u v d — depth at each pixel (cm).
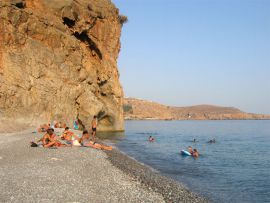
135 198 1228
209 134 8219
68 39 4906
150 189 1455
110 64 6216
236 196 1673
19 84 3969
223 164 2919
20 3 4278
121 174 1667
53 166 1622
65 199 1079
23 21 4225
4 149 2097
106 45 6231
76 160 1873
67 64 4831
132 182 1524
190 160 3084
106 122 6247
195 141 5731
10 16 4025
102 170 1692
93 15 5581
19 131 3519
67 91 4725
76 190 1209
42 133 3303
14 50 4050
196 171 2427
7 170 1452
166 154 3469
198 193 1639
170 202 1288
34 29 4394
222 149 4503
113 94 6219
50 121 4359
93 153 2259
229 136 7612
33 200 1034
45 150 2158
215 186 1898
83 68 5241
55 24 4769
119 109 6397
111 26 6319
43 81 4331
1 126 3497
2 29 3925
